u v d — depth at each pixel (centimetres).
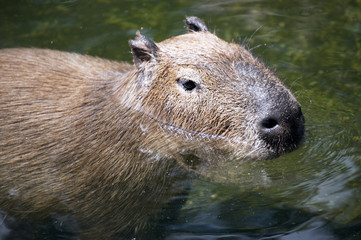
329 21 1402
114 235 852
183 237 816
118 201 864
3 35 1362
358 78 1173
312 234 796
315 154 918
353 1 1485
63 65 1025
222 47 863
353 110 1049
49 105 917
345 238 784
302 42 1318
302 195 865
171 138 867
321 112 1037
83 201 865
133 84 890
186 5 1488
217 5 1484
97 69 1028
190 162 873
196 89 837
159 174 875
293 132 766
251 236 804
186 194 898
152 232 836
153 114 874
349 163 907
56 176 867
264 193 887
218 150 835
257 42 1313
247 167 852
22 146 887
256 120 781
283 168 889
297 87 1134
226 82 818
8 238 848
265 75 816
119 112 887
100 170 860
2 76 970
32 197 877
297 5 1481
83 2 1520
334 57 1259
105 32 1376
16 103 923
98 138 873
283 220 829
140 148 870
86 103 908
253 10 1459
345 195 853
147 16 1440
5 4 1510
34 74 977
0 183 885
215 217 850
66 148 873
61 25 1411
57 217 880
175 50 866
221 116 816
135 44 879
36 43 1329
